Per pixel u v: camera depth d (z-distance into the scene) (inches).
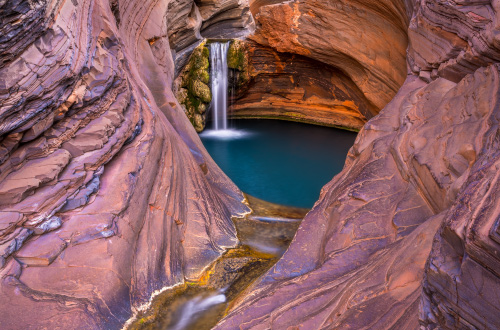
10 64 188.5
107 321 207.6
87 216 235.9
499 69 268.4
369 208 278.5
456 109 290.8
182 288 274.5
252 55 823.7
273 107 879.7
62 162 231.0
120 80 310.8
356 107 777.6
